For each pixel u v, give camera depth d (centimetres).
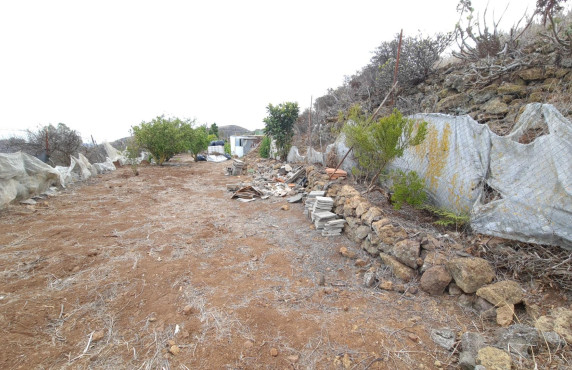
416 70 835
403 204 488
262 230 522
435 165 448
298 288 326
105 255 407
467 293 283
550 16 516
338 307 289
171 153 1634
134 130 1523
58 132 1173
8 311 275
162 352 229
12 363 214
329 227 482
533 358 196
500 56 646
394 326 259
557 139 276
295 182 897
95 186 912
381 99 960
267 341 241
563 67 510
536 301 252
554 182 274
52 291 314
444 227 389
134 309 286
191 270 366
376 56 1075
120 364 217
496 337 229
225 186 963
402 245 346
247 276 354
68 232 494
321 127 1270
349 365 215
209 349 231
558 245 272
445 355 224
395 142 462
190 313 277
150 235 489
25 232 492
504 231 309
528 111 326
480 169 354
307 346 235
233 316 272
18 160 679
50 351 228
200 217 602
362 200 477
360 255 408
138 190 871
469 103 624
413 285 320
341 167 781
